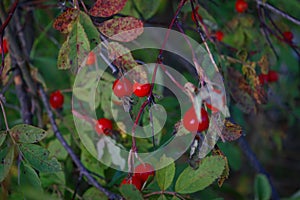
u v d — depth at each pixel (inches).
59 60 16.2
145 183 17.2
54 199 20.0
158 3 21.0
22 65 21.8
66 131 21.9
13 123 23.5
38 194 17.8
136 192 16.2
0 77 20.5
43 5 22.6
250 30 22.1
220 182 17.0
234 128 16.5
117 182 20.1
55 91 23.2
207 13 20.6
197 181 16.7
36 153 16.7
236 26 22.3
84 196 19.8
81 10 16.5
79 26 16.0
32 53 23.8
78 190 21.4
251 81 20.0
